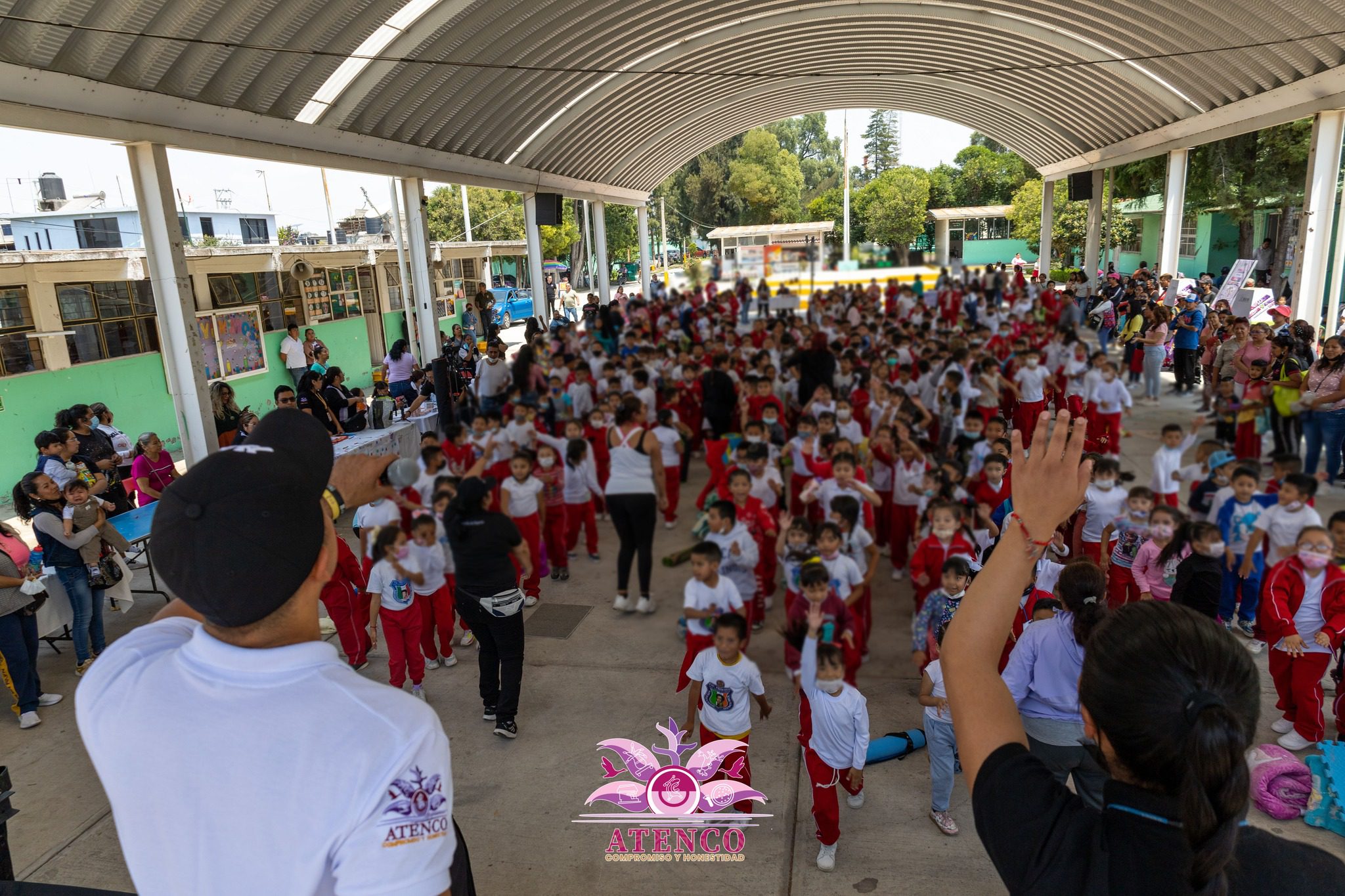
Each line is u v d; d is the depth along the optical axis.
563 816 3.29
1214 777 0.72
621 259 30.84
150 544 0.88
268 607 0.88
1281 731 3.64
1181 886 0.75
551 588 3.72
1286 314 4.78
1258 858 0.82
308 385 8.01
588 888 3.00
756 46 14.20
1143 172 17.53
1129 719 0.78
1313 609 3.27
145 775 0.86
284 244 13.89
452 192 37.88
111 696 0.92
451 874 1.12
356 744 0.84
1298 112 8.88
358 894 0.82
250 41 6.63
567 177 16.38
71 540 5.06
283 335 13.48
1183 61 9.86
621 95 14.43
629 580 2.92
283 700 0.86
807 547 2.39
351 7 7.05
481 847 3.19
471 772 3.60
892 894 2.97
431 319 11.24
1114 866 0.78
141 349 11.08
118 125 6.14
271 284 13.58
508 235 37.34
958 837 3.25
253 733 0.84
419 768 0.85
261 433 0.97
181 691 0.88
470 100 10.73
